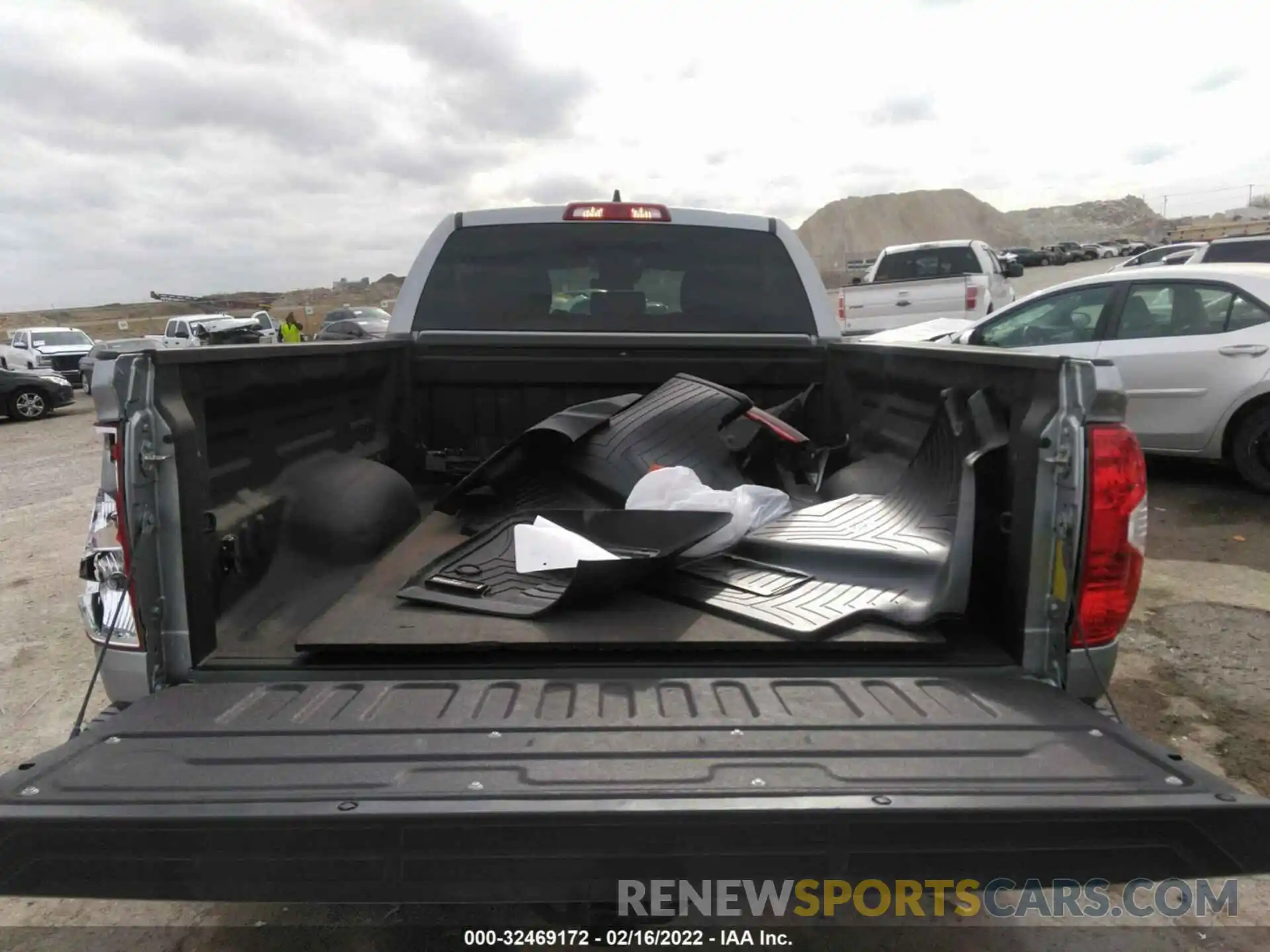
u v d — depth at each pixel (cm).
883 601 238
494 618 242
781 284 424
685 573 268
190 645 220
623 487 320
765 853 167
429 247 417
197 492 221
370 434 358
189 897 167
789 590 252
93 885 168
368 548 292
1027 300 840
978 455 225
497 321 420
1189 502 738
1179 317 750
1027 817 166
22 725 416
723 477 337
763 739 190
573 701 206
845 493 326
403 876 166
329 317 2742
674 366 398
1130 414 768
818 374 402
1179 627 502
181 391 219
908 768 179
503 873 167
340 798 170
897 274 1573
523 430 404
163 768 180
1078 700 210
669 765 180
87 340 2750
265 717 199
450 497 340
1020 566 220
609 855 166
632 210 416
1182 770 178
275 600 259
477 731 193
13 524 827
